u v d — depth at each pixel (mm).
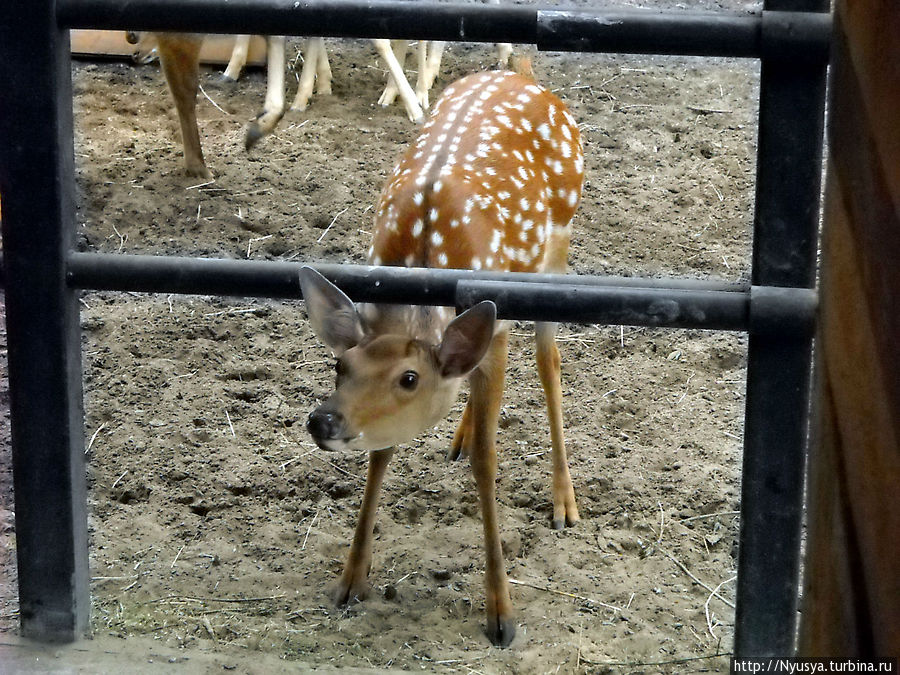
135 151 6617
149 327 5090
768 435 2523
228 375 4785
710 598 3570
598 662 3260
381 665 3223
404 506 4039
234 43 7730
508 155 3846
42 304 2738
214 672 2762
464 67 7895
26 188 2682
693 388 4738
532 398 4680
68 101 2707
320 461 4273
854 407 2096
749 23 2371
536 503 4066
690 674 3188
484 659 3264
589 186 6273
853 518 2088
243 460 4254
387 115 7184
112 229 5770
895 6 1862
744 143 6734
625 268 5539
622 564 3742
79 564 2896
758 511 2561
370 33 2555
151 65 7820
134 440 4336
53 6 2605
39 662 2771
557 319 2605
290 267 2719
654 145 6711
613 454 4312
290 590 3596
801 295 2443
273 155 6617
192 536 3861
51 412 2787
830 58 2342
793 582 2580
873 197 1976
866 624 1979
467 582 3664
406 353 3008
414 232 3477
